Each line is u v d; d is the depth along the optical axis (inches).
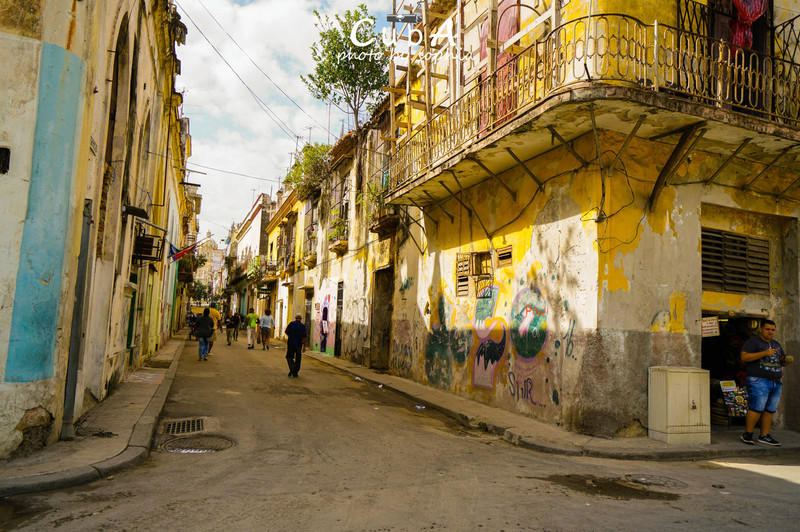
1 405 205.6
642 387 311.3
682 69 289.9
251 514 159.6
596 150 308.7
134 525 147.8
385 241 657.6
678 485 215.0
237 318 1158.3
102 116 273.0
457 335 467.8
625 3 307.7
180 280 1494.8
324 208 985.5
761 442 308.7
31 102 217.9
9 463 198.7
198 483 192.7
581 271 321.1
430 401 423.8
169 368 547.5
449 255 492.1
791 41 362.0
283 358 777.6
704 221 354.0
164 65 519.5
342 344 810.2
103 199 322.0
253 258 1824.6
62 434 236.2
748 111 339.6
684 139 304.3
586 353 310.5
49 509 160.4
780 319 374.6
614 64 299.9
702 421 299.7
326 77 648.4
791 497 199.3
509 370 386.9
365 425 323.6
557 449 278.4
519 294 383.2
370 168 726.5
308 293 1102.4
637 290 317.4
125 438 244.8
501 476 218.4
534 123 308.8
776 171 371.2
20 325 211.6
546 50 307.0
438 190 473.4
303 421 323.0
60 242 222.7
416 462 238.2
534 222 371.6
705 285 349.7
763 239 376.2
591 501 185.9
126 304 411.8
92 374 317.4
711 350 396.8
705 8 331.6
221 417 321.7
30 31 220.1
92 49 240.8
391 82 535.5
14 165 213.6
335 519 157.5
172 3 503.8
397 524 155.1
